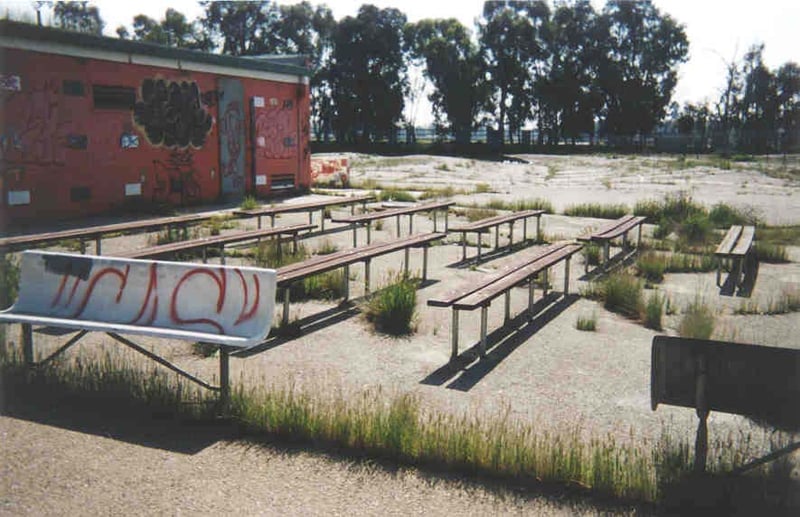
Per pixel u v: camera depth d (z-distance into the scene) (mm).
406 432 4605
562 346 7258
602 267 11617
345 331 7551
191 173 19109
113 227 11266
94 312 5773
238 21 76625
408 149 74125
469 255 12523
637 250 13297
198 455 4527
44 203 15383
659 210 17859
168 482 4156
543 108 82688
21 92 14750
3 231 13844
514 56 80188
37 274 5996
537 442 4766
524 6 81375
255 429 4879
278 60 24266
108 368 5695
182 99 18609
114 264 5797
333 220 12375
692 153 71188
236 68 20328
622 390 5988
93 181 16406
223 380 5141
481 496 4094
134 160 17391
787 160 47375
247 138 21094
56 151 15539
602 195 24844
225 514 3822
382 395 5680
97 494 3992
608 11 84062
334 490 4121
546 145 80938
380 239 14047
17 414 5062
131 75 17125
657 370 4363
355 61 76250
